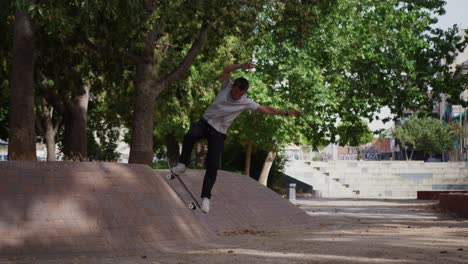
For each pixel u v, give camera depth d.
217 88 31.84
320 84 32.72
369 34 34.12
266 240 13.66
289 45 31.58
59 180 12.66
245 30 18.12
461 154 82.31
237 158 43.84
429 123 83.56
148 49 18.64
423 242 12.55
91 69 23.14
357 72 34.62
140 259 10.51
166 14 17.41
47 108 27.81
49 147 28.03
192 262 9.87
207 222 15.53
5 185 11.95
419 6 33.62
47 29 16.72
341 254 10.56
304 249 11.42
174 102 26.36
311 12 20.20
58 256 10.99
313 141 38.44
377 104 34.88
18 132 16.50
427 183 59.34
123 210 12.89
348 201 39.94
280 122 33.19
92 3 14.62
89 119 36.97
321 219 21.44
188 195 16.64
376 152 107.06
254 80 31.62
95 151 38.09
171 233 13.21
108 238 11.98
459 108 84.69
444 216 24.53
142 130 18.69
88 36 18.25
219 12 17.25
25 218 11.54
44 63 21.81
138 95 18.75
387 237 13.95
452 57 32.12
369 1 34.59
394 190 58.62
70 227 11.80
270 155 38.84
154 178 14.73
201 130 8.68
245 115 33.62
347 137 37.72
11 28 20.73
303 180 56.75
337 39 33.09
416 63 33.06
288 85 33.22
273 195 20.70
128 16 15.96
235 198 18.38
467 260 9.73
